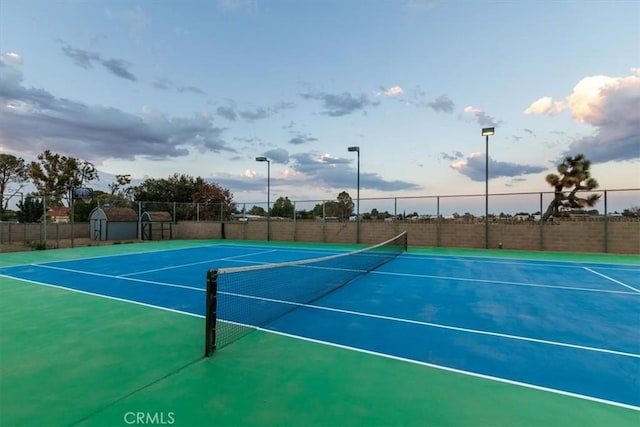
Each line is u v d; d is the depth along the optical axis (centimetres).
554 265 1142
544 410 263
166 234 2434
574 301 646
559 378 322
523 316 543
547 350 396
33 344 406
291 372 329
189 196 4288
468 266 1116
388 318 527
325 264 1119
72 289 745
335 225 2059
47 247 1747
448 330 470
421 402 273
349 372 331
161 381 307
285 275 885
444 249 1672
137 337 432
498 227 1673
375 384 305
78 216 2875
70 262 1207
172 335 439
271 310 561
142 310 566
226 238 2391
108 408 261
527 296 687
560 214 1556
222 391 289
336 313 553
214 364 347
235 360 358
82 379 311
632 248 1435
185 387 296
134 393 285
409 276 919
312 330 465
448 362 359
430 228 1816
